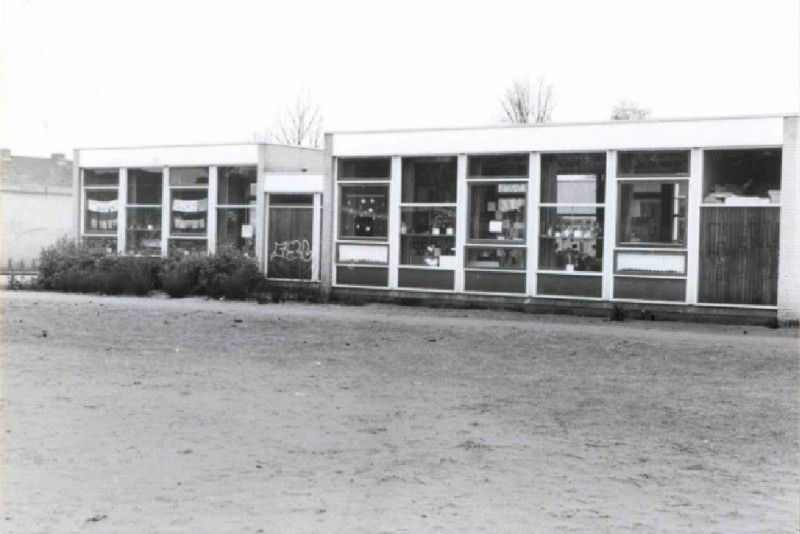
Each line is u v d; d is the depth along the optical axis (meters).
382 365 13.45
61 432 8.64
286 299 25.92
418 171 24.86
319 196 27.50
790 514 6.38
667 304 21.53
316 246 27.58
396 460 7.77
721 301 20.92
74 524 5.91
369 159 25.52
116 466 7.44
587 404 10.59
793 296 20.14
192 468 7.42
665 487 7.09
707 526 6.06
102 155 31.45
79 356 13.86
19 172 53.91
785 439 8.88
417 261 24.84
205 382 11.67
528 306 23.22
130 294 27.69
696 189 21.16
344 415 9.68
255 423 9.19
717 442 8.73
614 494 6.84
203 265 27.17
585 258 22.66
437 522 6.03
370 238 25.50
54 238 50.25
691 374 13.02
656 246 21.69
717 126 20.86
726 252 20.88
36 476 7.11
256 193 28.89
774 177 20.58
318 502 6.48
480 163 23.98
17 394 10.59
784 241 20.22
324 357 14.20
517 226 23.55
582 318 21.72
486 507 6.42
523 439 8.71
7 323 18.41
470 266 24.09
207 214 29.73
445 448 8.26
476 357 14.48
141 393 10.78
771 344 16.53
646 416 9.94
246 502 6.46
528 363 13.92
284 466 7.52
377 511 6.27
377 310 23.16
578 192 22.77
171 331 17.45
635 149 21.84
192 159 29.84
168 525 5.90
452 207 24.39
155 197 30.70
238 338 16.47
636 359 14.49
